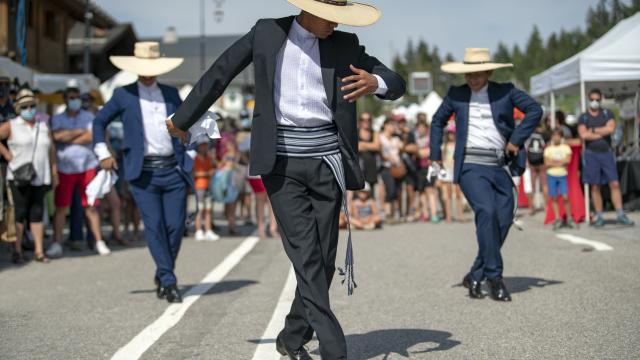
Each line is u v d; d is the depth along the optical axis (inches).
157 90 276.7
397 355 187.9
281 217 159.9
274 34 157.6
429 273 322.3
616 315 225.3
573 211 506.0
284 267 356.5
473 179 262.2
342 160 162.6
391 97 162.9
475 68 261.6
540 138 597.3
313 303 156.0
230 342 206.4
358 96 157.2
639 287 269.9
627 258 343.0
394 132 591.5
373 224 545.0
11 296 288.4
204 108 163.3
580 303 245.8
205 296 280.7
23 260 393.4
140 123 269.0
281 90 158.1
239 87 2345.0
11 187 388.2
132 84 275.9
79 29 1595.7
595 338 198.7
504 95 263.9
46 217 562.6
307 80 158.2
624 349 186.4
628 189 571.8
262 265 366.0
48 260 396.2
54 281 326.0
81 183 434.0
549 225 525.0
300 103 158.2
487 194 260.1
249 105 1720.0
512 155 266.7
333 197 161.9
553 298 256.7
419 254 387.2
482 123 263.7
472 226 542.9
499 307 245.6
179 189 273.1
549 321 221.6
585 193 507.5
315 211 162.4
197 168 493.0
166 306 261.3
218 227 562.3
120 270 358.0
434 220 590.9
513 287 282.4
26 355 195.8
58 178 418.0
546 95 671.8
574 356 182.2
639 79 521.3
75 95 435.5
